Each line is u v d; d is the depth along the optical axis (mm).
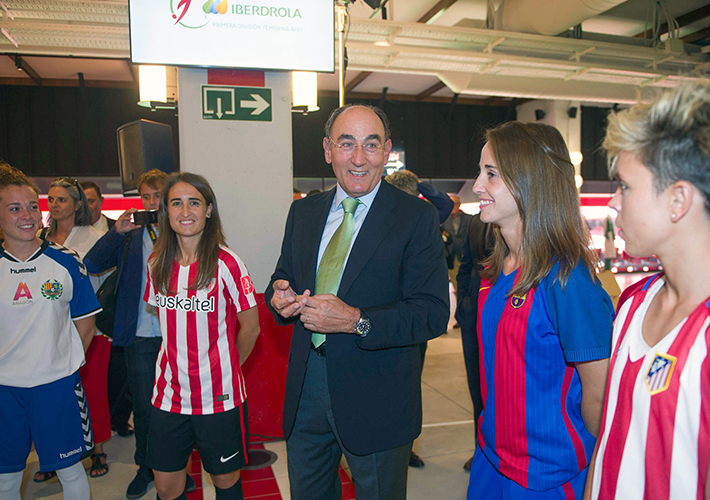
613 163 782
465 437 3055
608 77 6980
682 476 676
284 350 3068
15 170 1903
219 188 2984
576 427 1088
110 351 2895
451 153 10531
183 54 2832
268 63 2938
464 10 6785
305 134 9664
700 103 673
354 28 5211
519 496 1107
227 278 1863
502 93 7133
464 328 2420
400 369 1491
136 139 2904
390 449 1471
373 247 1474
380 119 1550
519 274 1133
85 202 2943
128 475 2654
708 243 689
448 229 4477
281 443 3023
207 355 1810
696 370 667
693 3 6602
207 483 2531
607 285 2129
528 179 1105
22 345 1862
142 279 2383
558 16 5305
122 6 4285
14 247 1896
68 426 1921
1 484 1853
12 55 6949
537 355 1085
